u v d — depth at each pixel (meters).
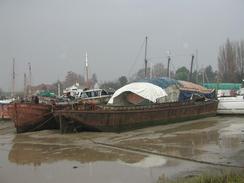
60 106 33.12
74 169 18.44
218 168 16.86
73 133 31.19
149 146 23.50
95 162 19.78
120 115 31.17
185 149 21.89
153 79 39.97
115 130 31.06
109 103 35.44
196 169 16.98
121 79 76.00
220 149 21.31
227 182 12.45
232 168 16.64
